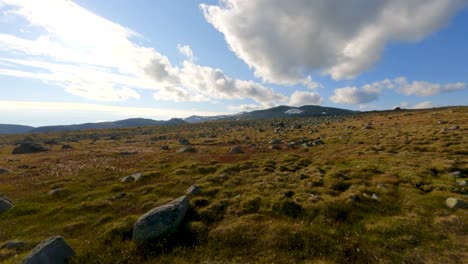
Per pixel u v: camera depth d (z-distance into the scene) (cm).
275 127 13138
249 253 1673
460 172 2683
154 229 1827
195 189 2678
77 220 2206
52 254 1537
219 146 6569
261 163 3850
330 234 1802
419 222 1822
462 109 9794
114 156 5478
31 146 7869
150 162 4491
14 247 1766
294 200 2309
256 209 2239
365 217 1980
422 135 5306
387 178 2719
